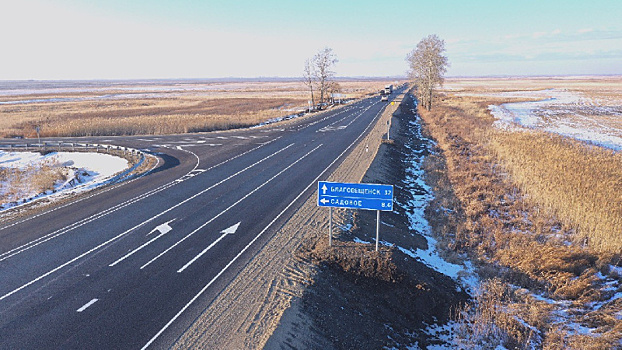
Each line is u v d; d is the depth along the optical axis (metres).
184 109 77.56
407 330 9.05
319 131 39.78
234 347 7.57
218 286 10.15
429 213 17.42
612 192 18.70
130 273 11.09
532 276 11.84
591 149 30.70
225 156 28.59
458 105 71.25
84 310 9.26
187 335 8.14
